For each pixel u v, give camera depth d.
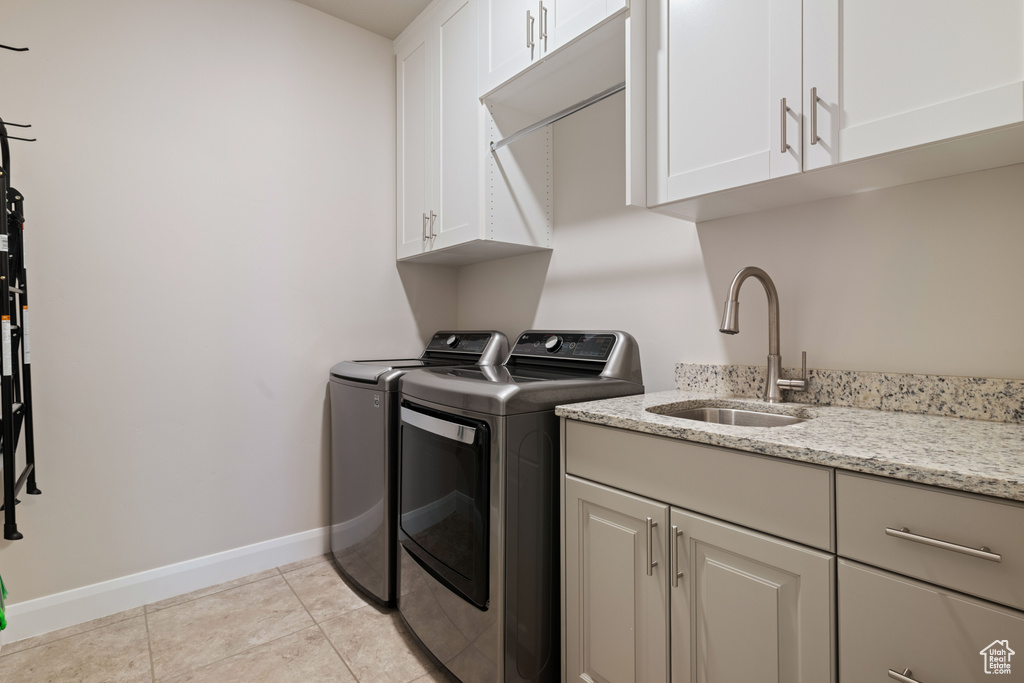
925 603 0.72
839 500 0.81
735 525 0.95
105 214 1.81
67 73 1.74
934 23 0.89
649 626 1.10
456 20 2.08
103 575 1.81
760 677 0.91
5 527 1.34
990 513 0.67
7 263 1.33
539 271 2.24
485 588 1.32
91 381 1.78
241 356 2.11
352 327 2.42
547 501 1.38
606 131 1.94
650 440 1.10
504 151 2.01
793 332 1.42
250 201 2.13
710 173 1.23
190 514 1.99
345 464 2.10
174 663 1.53
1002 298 1.08
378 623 1.76
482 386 1.37
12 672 1.48
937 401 1.16
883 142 0.95
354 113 2.43
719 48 1.21
